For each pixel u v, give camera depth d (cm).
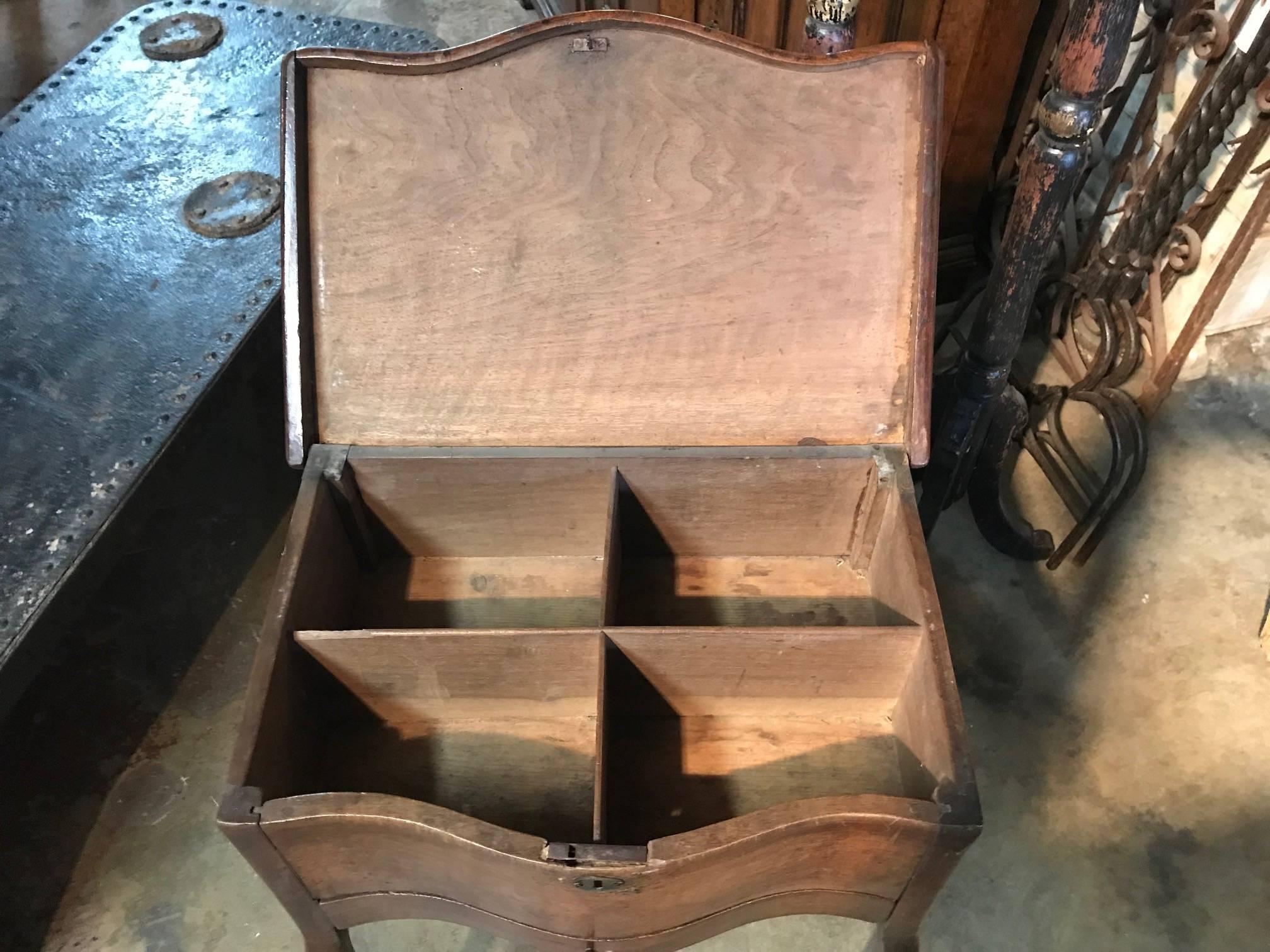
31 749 158
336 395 121
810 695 117
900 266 117
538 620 129
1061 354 204
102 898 145
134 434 137
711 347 120
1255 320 205
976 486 175
